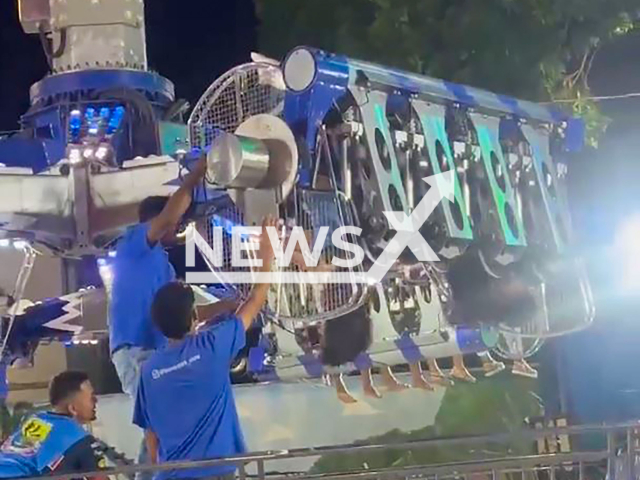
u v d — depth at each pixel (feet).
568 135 23.89
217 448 16.34
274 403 24.03
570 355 33.47
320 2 34.35
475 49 31.14
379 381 24.82
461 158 20.21
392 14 32.07
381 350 21.79
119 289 18.78
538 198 22.68
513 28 31.09
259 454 14.23
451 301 21.76
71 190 21.85
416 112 19.03
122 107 25.22
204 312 19.43
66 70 26.20
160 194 21.13
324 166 17.04
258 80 18.51
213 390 16.47
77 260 25.77
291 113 16.79
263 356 20.17
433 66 31.55
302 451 14.20
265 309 18.30
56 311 24.22
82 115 25.31
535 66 31.22
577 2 30.68
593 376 33.53
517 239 21.62
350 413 24.82
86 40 26.08
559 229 23.39
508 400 27.22
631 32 37.32
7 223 22.04
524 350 25.09
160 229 18.25
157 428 16.55
